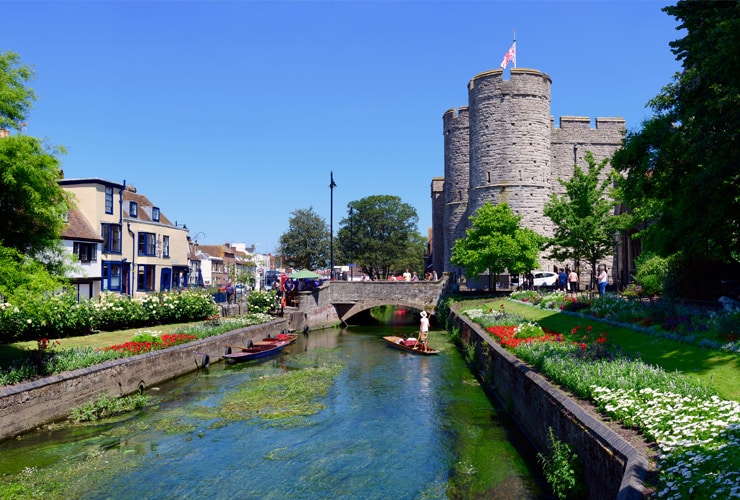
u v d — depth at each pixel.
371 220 86.00
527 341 16.75
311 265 64.50
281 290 39.00
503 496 9.46
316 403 16.55
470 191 44.38
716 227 13.41
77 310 21.00
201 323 27.61
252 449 12.34
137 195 42.94
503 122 42.12
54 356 15.55
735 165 11.44
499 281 41.97
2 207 13.25
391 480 10.49
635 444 7.39
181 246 46.19
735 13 11.96
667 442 6.94
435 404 16.28
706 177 11.77
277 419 14.77
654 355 12.07
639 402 8.59
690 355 11.19
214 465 11.35
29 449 12.10
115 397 16.27
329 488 10.19
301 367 22.95
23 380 13.38
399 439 12.98
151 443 12.73
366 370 22.28
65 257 15.10
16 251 12.70
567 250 34.78
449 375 20.88
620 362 11.35
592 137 48.72
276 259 99.31
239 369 22.34
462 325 27.72
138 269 39.16
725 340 11.07
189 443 12.73
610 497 7.33
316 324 39.22
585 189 33.19
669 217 14.77
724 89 12.13
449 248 52.94
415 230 89.38
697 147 12.26
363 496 9.80
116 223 35.94
